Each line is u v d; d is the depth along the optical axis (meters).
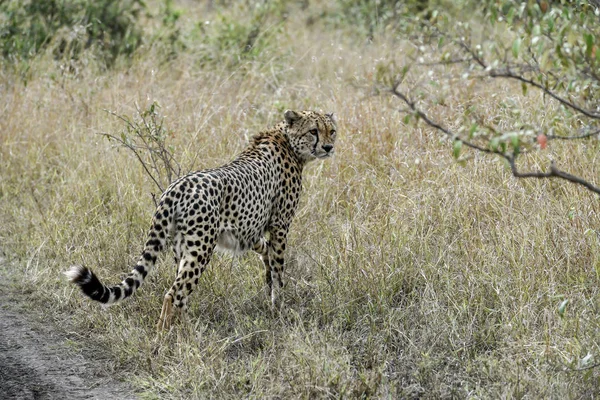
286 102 14.96
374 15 21.34
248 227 9.54
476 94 13.06
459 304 9.25
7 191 13.63
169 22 19.69
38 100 15.43
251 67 17.22
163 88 15.52
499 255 9.95
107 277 10.48
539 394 7.54
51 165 14.20
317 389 7.68
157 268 10.26
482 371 8.07
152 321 9.39
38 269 11.04
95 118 14.65
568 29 6.69
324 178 12.55
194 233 8.76
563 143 11.40
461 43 7.70
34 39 17.75
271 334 8.99
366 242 10.53
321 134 10.41
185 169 12.62
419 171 12.06
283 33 19.98
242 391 7.95
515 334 8.56
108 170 13.22
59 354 8.90
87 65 16.83
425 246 10.31
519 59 12.46
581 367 7.59
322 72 17.38
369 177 12.33
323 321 9.29
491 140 6.25
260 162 9.82
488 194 10.95
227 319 9.59
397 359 8.44
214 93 14.45
